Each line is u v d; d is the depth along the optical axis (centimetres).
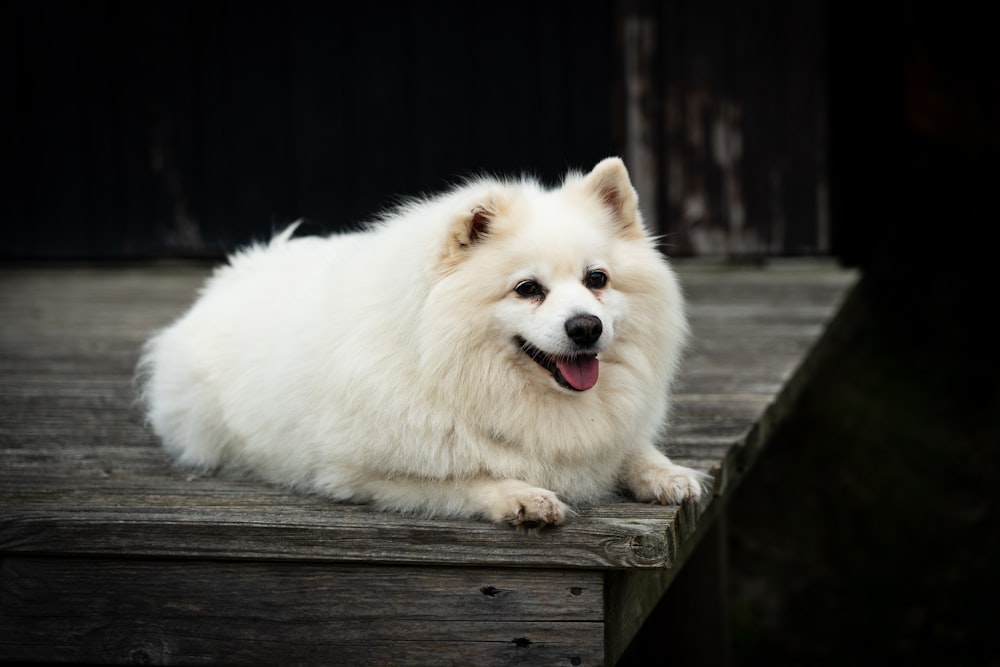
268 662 262
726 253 793
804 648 604
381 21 791
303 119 805
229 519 261
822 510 704
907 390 816
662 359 282
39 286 748
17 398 422
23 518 265
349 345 266
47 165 820
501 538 248
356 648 258
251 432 293
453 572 253
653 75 770
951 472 735
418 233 268
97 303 669
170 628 265
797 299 656
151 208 820
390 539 253
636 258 278
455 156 802
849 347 865
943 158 945
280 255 343
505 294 258
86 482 305
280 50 799
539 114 791
